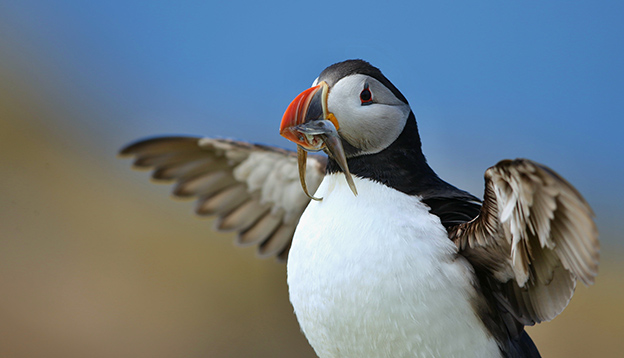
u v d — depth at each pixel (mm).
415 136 7520
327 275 6781
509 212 5934
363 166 7250
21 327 17953
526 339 7547
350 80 7070
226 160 9609
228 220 9914
